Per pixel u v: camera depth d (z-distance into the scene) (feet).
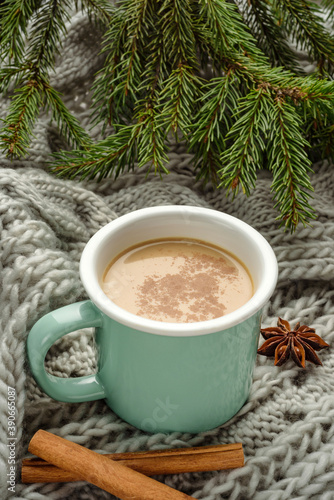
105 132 1.84
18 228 1.39
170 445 1.35
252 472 1.31
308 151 1.81
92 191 1.73
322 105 1.61
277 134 1.57
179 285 1.34
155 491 1.26
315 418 1.37
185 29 1.66
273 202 1.67
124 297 1.31
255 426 1.38
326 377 1.46
